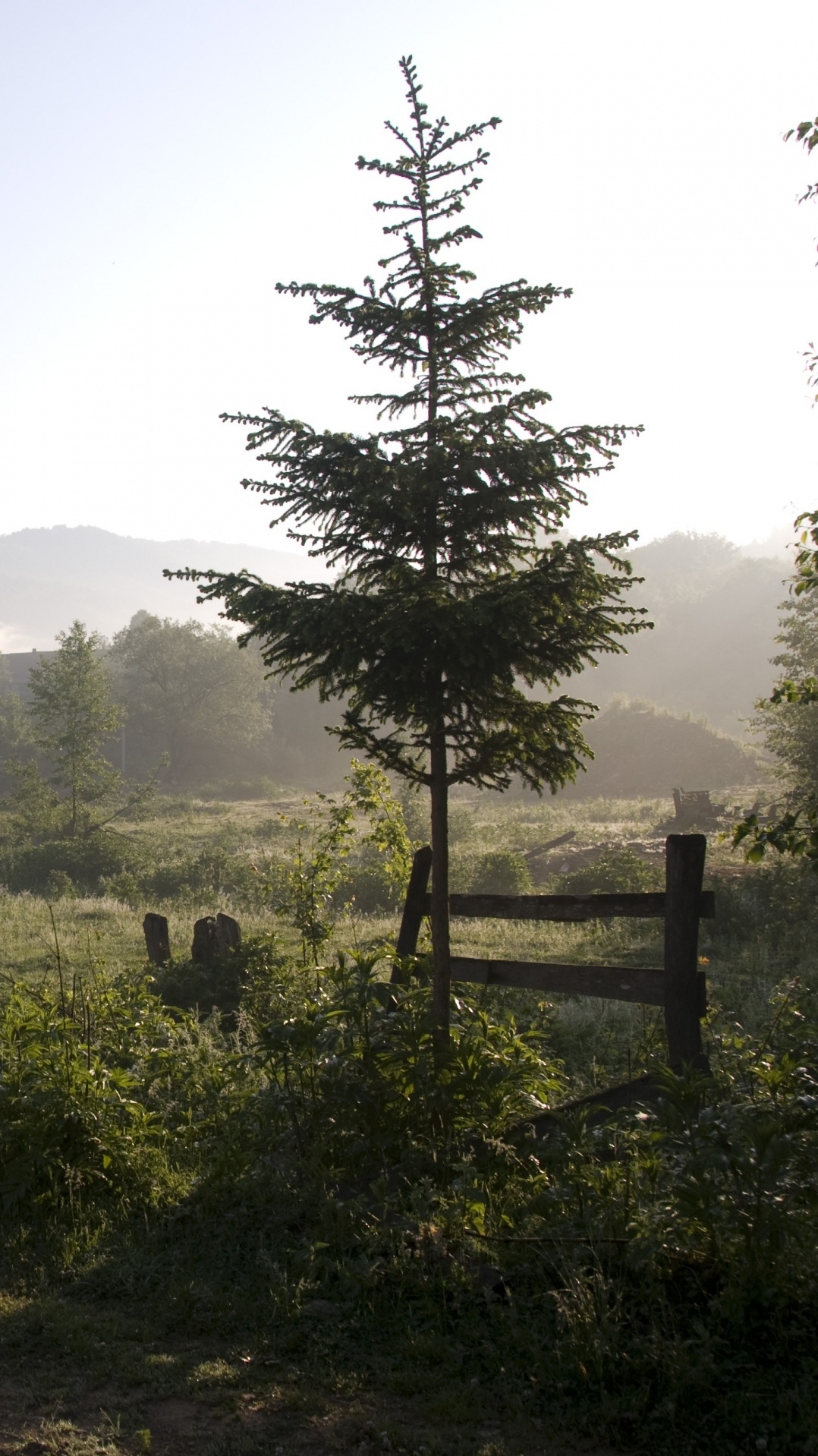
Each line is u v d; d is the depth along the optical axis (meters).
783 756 25.72
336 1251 5.02
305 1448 3.65
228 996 11.05
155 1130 6.18
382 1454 3.60
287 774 79.94
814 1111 4.80
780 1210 4.13
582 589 5.57
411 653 5.80
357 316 5.93
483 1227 4.79
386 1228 4.93
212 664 78.19
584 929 16.16
